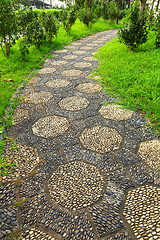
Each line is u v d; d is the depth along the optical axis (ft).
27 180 6.06
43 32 21.99
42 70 17.11
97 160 6.83
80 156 7.04
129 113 9.85
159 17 19.42
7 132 8.57
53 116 9.77
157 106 9.73
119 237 4.37
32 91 12.78
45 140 7.98
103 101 11.21
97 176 6.14
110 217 4.83
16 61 17.92
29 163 6.75
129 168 6.42
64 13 31.73
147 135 8.13
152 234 4.38
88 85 13.47
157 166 6.46
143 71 13.71
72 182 5.94
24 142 7.88
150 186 5.73
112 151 7.25
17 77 14.83
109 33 39.75
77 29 40.24
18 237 4.46
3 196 5.52
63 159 6.92
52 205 5.21
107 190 5.62
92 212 4.98
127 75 13.46
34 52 21.22
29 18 20.35
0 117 9.52
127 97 11.18
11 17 16.38
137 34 18.17
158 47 19.30
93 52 23.36
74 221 4.76
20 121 9.41
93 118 9.53
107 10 55.16
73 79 14.70
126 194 5.49
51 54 22.89
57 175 6.22
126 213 4.93
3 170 6.46
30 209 5.12
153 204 5.13
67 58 20.95
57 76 15.46
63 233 4.50
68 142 7.82
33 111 10.32
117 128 8.68
